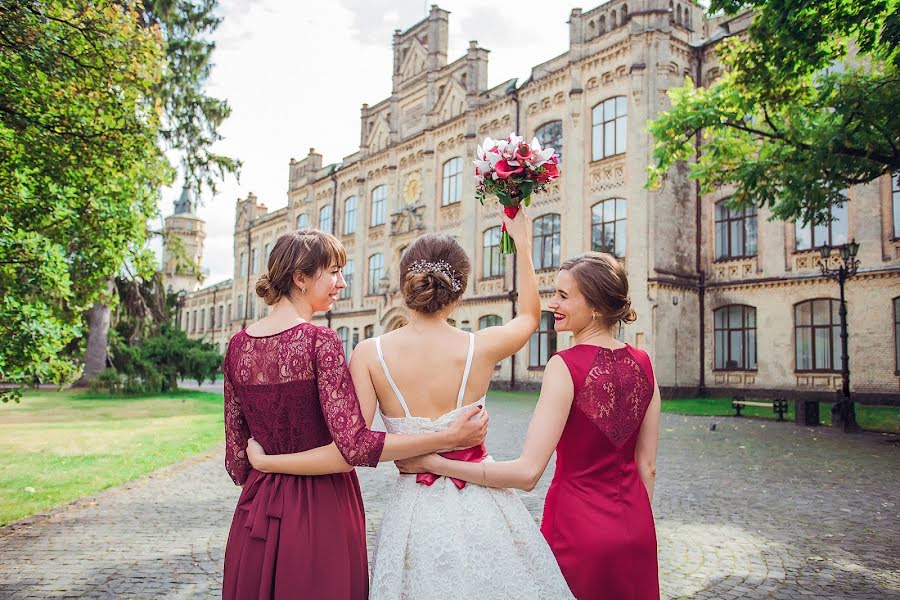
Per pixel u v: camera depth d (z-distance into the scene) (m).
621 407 2.24
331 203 39.75
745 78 11.01
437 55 30.61
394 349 2.19
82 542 5.09
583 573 2.12
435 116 30.38
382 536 2.15
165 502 6.53
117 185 8.75
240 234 52.56
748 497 6.70
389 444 1.99
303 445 2.17
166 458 9.26
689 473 8.03
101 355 25.73
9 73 6.40
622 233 21.23
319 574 2.05
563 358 2.27
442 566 2.03
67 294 6.55
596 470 2.23
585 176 22.59
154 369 24.28
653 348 19.75
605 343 2.37
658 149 12.97
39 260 6.21
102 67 7.48
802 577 4.32
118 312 24.66
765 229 19.86
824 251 13.72
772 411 16.28
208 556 4.76
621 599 2.10
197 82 21.16
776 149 11.89
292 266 2.25
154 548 4.95
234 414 2.34
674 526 5.60
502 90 26.78
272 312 2.36
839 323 18.00
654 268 20.06
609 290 2.31
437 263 2.20
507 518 2.16
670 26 21.23
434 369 2.15
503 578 2.04
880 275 17.03
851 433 12.00
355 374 2.20
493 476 2.05
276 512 2.10
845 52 10.66
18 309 5.96
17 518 5.76
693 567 4.52
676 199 21.03
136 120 8.14
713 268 21.17
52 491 6.87
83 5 7.45
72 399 21.27
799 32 9.38
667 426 13.22
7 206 6.45
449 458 2.14
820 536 5.28
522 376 24.47
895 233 16.91
